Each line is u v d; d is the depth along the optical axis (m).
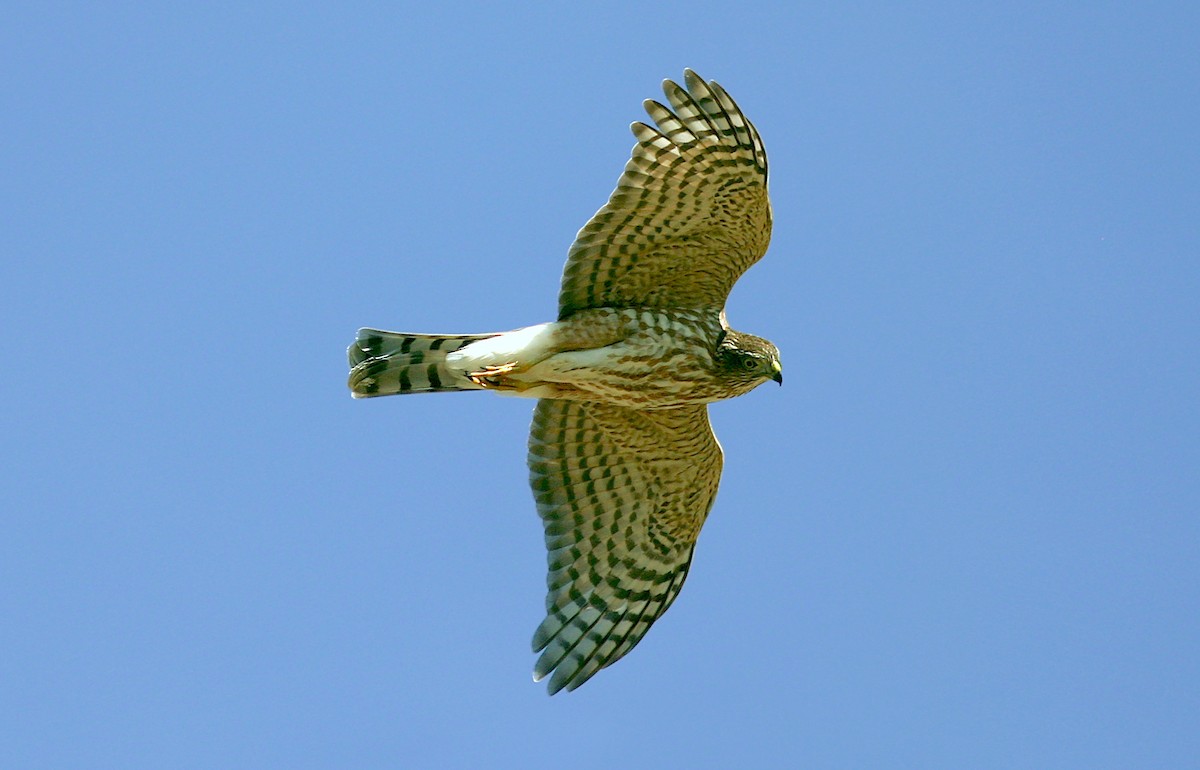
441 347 13.73
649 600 15.49
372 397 13.81
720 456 15.09
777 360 14.03
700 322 13.85
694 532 15.54
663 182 13.05
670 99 12.95
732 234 13.38
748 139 12.90
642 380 13.73
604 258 13.38
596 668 15.19
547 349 13.52
